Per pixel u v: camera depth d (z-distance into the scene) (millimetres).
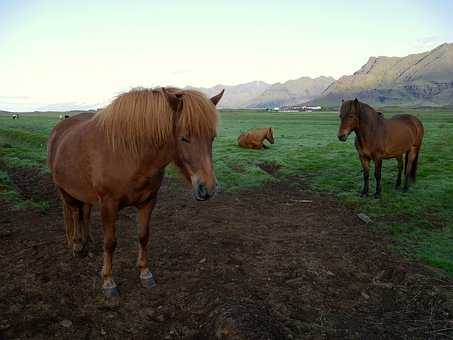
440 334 4000
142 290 4621
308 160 14711
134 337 3816
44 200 8859
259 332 3650
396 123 9727
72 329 3883
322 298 4605
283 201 9305
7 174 10695
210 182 3588
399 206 8695
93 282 4738
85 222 5562
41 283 4676
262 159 15000
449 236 6906
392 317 4320
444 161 13875
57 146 5047
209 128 3574
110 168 3939
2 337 3711
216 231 6758
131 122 3764
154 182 4145
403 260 5746
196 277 4938
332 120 49844
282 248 6055
